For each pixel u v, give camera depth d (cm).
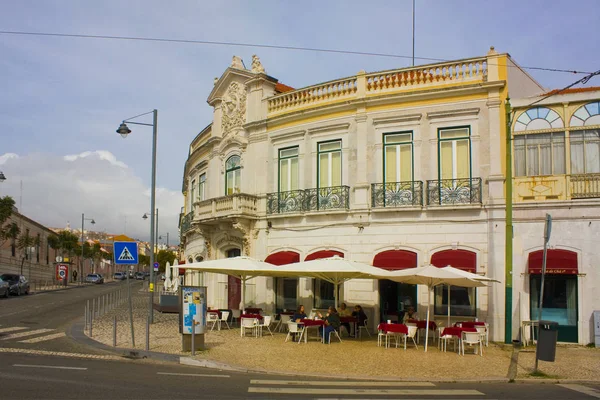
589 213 1816
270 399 934
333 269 1681
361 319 1939
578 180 1852
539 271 1811
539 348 1290
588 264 1800
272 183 2391
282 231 2317
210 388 1022
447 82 2044
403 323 1830
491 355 1566
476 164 1966
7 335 1762
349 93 2208
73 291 4897
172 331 1977
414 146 2056
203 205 2588
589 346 1770
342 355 1508
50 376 1074
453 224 1967
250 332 2009
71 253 7700
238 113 2580
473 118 1984
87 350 1502
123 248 1570
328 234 2177
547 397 1019
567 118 1891
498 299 1884
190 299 1519
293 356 1470
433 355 1541
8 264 5284
